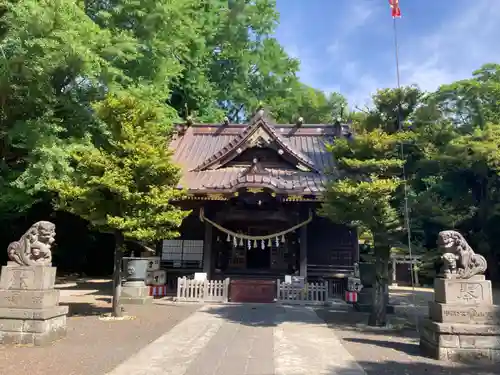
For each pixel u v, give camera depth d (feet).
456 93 103.91
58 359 26.32
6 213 62.49
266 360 27.14
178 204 66.08
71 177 47.57
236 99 129.39
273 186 58.13
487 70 104.68
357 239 66.44
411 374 24.90
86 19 48.91
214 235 67.72
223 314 46.52
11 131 47.65
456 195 106.63
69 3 45.11
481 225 102.83
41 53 44.93
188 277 65.41
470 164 90.79
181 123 85.46
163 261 68.49
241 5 119.85
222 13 116.26
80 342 31.35
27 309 30.50
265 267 69.82
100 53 51.39
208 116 107.76
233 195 60.23
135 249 66.80
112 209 42.70
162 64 70.13
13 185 50.24
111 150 43.39
